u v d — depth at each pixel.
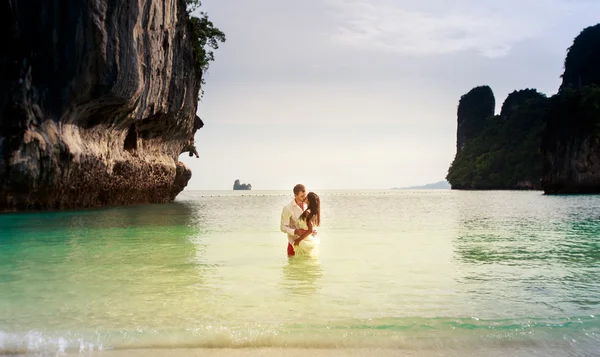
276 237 10.98
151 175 28.92
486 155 116.56
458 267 7.02
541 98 113.38
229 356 3.83
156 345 4.00
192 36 32.38
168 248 9.02
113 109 21.42
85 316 4.61
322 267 6.99
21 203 18.38
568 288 5.70
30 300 5.14
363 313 4.66
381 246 9.34
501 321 4.45
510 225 14.21
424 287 5.71
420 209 25.50
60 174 18.89
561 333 4.20
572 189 53.81
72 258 7.82
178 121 31.12
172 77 27.89
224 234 11.59
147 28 22.20
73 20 17.91
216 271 6.67
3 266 7.07
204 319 4.49
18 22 17.19
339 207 29.25
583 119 53.00
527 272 6.64
